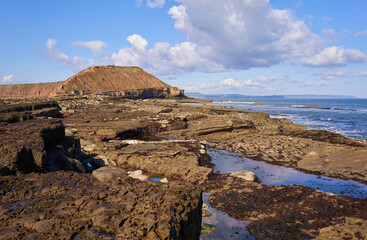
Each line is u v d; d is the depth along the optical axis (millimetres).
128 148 26938
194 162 22344
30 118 24344
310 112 95062
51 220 5758
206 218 12656
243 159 27109
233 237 10664
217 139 39125
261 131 41500
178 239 5777
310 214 12469
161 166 21781
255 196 15109
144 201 6711
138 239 5164
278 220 12031
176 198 6867
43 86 192125
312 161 24922
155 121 46594
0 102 56938
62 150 16766
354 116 78562
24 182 7812
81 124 42281
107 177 13219
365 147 28812
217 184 18125
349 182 19156
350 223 10547
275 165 24547
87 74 171875
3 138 12672
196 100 179750
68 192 7281
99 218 5883
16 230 5289
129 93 170875
